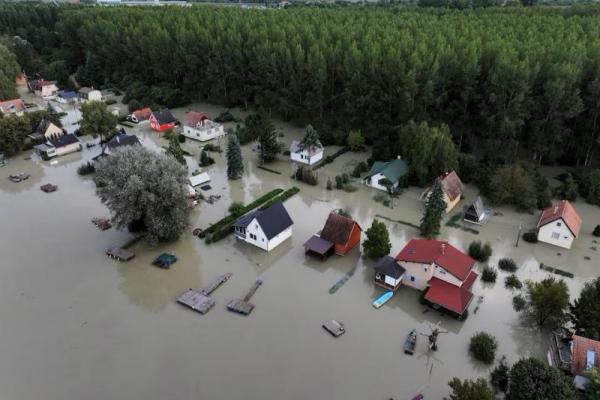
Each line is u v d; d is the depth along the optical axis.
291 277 50.19
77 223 60.56
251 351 40.53
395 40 92.00
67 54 137.50
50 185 69.94
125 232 58.44
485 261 52.69
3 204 65.62
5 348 41.09
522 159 76.31
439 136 67.50
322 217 62.38
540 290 42.12
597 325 38.22
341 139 86.12
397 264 48.16
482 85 76.25
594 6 123.88
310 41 97.81
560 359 37.28
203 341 41.62
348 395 36.47
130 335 42.38
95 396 36.59
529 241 56.59
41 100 115.94
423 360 39.75
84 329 43.16
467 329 43.22
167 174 53.34
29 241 56.62
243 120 100.88
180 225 53.88
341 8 154.12
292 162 80.19
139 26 121.88
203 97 115.75
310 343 41.38
